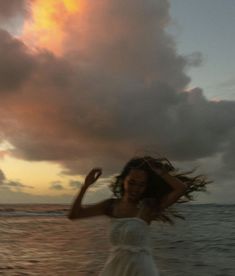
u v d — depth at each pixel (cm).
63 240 2222
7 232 2809
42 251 1717
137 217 385
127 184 392
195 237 2481
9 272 1212
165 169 389
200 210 9612
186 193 398
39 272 1214
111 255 383
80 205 401
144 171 389
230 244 2069
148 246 383
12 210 7975
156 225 3391
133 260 368
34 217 5378
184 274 1233
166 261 1482
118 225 381
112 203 403
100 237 2408
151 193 394
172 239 2338
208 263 1444
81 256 1566
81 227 3434
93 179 403
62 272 1219
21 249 1794
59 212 7175
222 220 4938
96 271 1239
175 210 400
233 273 1259
